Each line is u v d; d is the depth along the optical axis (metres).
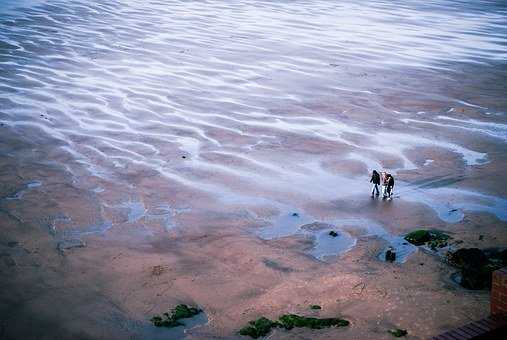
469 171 21.64
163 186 20.67
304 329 10.59
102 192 20.12
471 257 13.85
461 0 78.25
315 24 57.78
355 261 14.70
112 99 32.16
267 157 23.55
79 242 16.30
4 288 13.59
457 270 13.61
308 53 44.69
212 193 20.03
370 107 31.05
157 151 24.36
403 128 27.38
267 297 12.71
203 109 30.50
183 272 14.38
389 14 65.25
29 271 14.50
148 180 21.23
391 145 24.92
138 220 17.91
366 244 15.91
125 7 64.50
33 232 16.88
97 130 27.08
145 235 16.83
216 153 24.05
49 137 25.98
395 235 16.52
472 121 28.42
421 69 39.88
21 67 38.75
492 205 18.45
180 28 53.81
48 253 15.55
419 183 20.62
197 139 25.89
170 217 18.14
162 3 68.44
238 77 37.31
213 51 44.72
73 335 11.62
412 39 50.53
